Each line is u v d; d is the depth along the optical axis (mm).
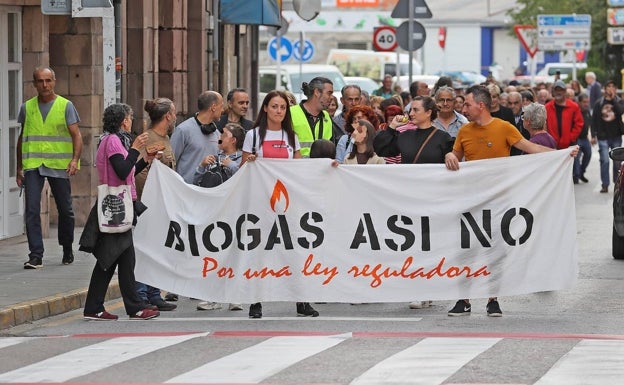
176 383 14164
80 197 29609
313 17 41000
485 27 121188
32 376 14766
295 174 19188
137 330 18031
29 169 23250
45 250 25422
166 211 19469
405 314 19297
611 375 14352
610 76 91188
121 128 19219
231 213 19312
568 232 19062
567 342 16438
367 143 20297
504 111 27922
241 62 49062
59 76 29344
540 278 19062
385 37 46531
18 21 26875
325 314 19406
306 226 19203
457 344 16312
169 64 34656
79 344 16891
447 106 22922
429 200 19109
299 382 14094
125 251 19016
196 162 20844
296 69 57156
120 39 23250
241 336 17172
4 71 26469
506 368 14727
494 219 19062
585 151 45062
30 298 19797
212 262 19375
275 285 19234
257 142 19797
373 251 19188
